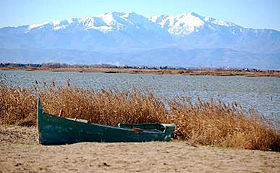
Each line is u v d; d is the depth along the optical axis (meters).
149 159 18.06
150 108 28.39
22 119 28.19
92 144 21.23
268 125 24.77
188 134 26.02
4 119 28.53
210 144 23.75
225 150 21.11
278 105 53.66
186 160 18.16
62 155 18.41
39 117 21.25
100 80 106.44
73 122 21.83
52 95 29.81
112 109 28.06
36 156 18.06
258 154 20.33
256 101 60.34
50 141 21.34
